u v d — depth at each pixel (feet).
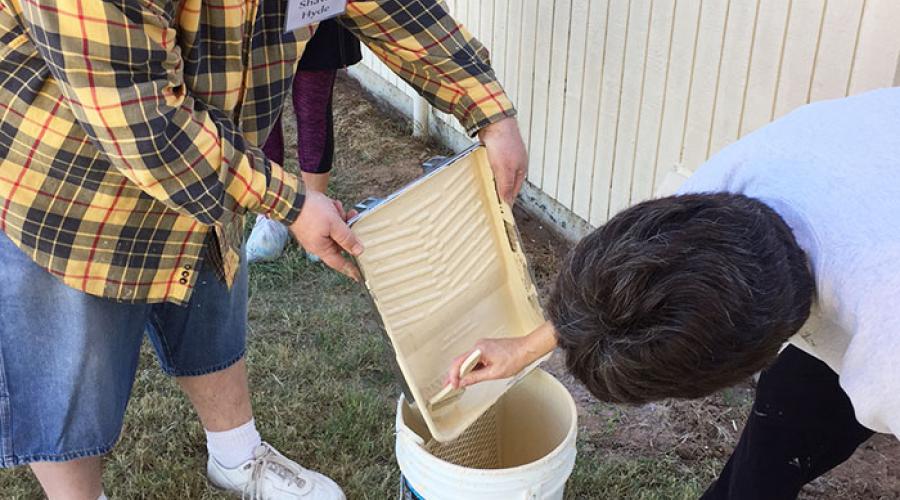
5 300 5.17
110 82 4.01
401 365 5.19
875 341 3.69
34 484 7.52
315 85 9.39
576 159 10.40
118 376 5.72
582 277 3.76
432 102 6.06
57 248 4.97
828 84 7.25
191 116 4.35
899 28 6.60
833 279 3.82
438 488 5.70
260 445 7.35
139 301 5.33
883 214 3.79
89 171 4.79
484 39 11.55
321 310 9.70
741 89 8.00
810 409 5.32
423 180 5.39
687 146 8.74
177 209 4.52
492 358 5.30
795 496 5.70
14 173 4.76
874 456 7.72
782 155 4.25
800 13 7.31
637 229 3.75
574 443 5.98
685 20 8.36
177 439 7.93
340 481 7.54
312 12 5.12
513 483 5.58
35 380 5.39
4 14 4.46
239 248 5.98
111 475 7.56
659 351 3.55
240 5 4.60
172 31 4.18
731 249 3.59
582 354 3.78
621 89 9.37
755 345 3.57
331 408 8.25
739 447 5.84
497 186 5.88
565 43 10.03
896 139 4.07
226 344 6.66
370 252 5.23
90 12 3.84
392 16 5.55
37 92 4.58
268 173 4.67
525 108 11.10
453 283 5.84
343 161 13.25
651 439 8.00
